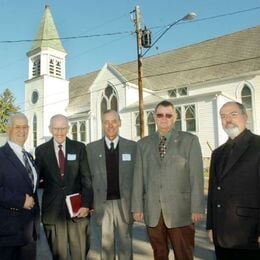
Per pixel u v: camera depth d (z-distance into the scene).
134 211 5.03
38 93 39.66
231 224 3.79
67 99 40.84
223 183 3.91
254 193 3.75
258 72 24.75
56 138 5.47
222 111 4.11
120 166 5.76
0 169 4.42
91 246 7.60
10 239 4.36
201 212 4.75
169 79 31.45
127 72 31.30
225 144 4.16
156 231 4.88
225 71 27.88
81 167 5.55
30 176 4.68
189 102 25.44
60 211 5.34
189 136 4.99
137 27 19.75
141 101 19.48
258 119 24.78
